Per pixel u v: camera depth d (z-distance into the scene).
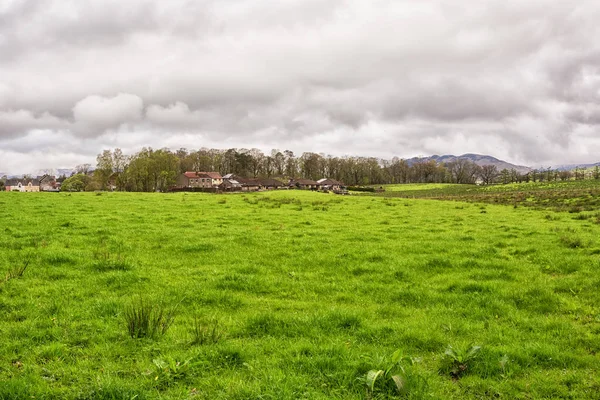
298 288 13.18
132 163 124.75
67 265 15.02
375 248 19.20
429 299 12.05
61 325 9.35
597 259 16.09
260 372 7.24
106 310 10.36
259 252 18.25
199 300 11.60
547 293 12.04
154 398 6.25
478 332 9.48
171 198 48.19
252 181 178.38
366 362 7.27
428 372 7.38
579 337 9.06
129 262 15.59
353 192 144.50
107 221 26.45
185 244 19.16
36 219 26.36
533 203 53.00
